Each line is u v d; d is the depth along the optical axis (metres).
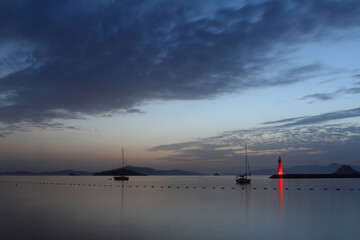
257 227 25.08
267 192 68.06
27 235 22.02
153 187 92.88
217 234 22.58
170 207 38.56
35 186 97.75
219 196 56.81
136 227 24.95
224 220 28.48
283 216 31.06
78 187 91.56
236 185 105.00
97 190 76.00
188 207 38.66
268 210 35.81
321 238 21.48
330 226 25.55
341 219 29.12
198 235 22.22
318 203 43.62
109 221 27.64
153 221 27.81
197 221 27.86
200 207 38.78
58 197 54.12
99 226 25.23
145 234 22.45
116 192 68.31
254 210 35.72
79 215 31.36
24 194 61.50
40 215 31.34
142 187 93.12
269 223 26.91
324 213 33.19
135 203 43.72
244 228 24.66
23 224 26.08
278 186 96.88
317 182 133.38
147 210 35.75
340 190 74.88
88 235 22.03
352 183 121.69
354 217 30.34
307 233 22.95
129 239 21.02
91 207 38.53
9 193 64.62
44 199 49.94
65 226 25.27
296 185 103.56
